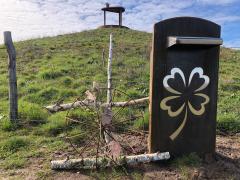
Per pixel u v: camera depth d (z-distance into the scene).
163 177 1.47
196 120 1.62
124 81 3.36
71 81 3.34
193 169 1.50
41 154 1.69
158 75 1.58
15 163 1.59
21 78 3.43
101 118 1.60
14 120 2.04
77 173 1.50
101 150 1.67
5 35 2.03
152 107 1.59
